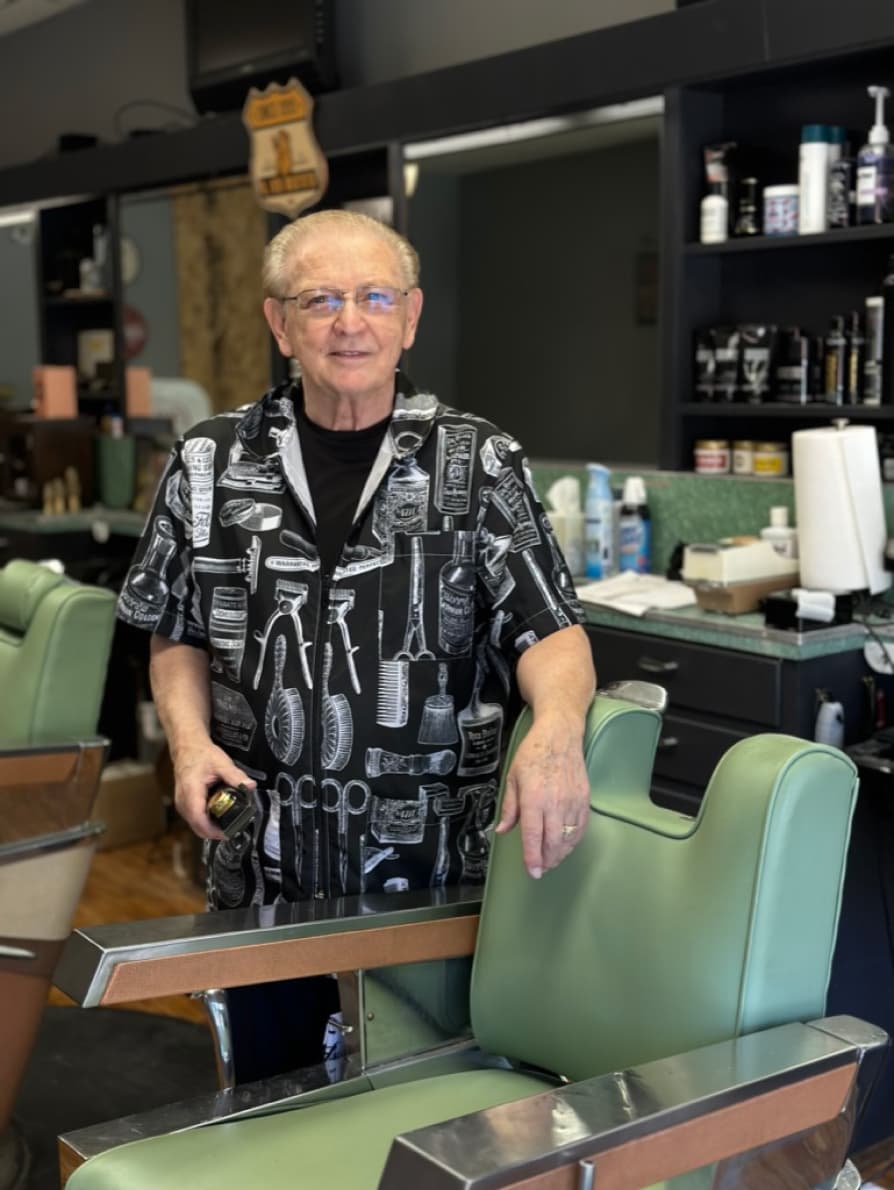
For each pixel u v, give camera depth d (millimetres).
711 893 1396
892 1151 2561
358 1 4500
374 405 1812
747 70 3027
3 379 5918
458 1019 1736
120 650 4750
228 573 1827
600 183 3842
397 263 1792
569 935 1542
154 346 5086
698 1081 1225
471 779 1841
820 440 2711
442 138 3805
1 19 5984
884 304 2949
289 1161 1425
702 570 2854
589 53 3318
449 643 1786
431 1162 1072
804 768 1372
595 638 3018
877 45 2775
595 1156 1122
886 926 2584
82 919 3721
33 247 5652
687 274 3338
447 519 1779
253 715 1812
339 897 1777
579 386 4012
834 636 2635
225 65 4535
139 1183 1390
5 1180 2494
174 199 4895
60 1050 3012
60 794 2383
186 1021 3160
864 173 2957
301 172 4207
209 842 1914
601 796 1584
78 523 5020
